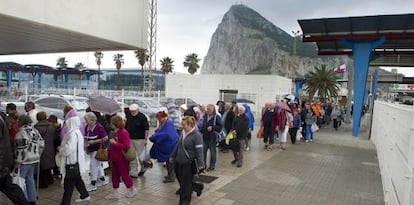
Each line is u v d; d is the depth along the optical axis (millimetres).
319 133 18781
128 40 5934
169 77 39906
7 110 6602
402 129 5270
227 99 37562
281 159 10539
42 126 6223
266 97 35969
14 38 6199
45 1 4398
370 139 16609
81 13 4957
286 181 7820
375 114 16422
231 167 9102
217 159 10141
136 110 7426
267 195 6672
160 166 8797
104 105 7039
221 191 6824
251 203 6145
